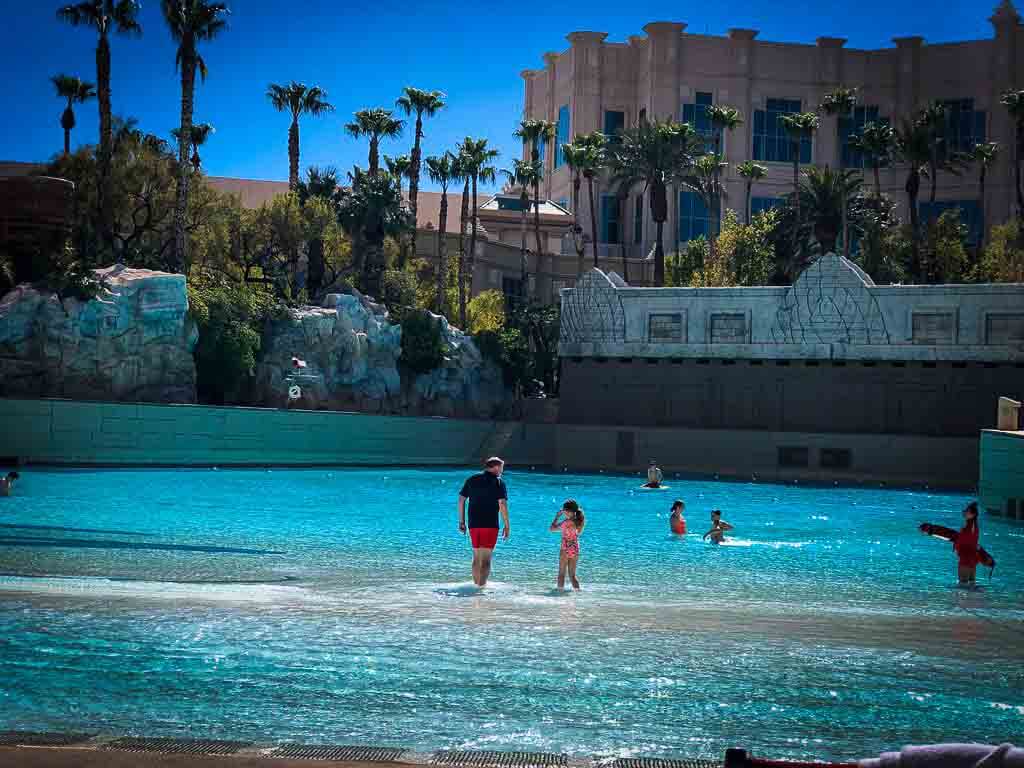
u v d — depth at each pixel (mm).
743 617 12391
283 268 66500
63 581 13641
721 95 96938
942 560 21172
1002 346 55875
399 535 23312
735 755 3781
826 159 98312
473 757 6508
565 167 100312
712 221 86438
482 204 100625
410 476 50406
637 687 8727
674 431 61594
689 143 75562
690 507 37094
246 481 41594
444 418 61000
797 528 29188
